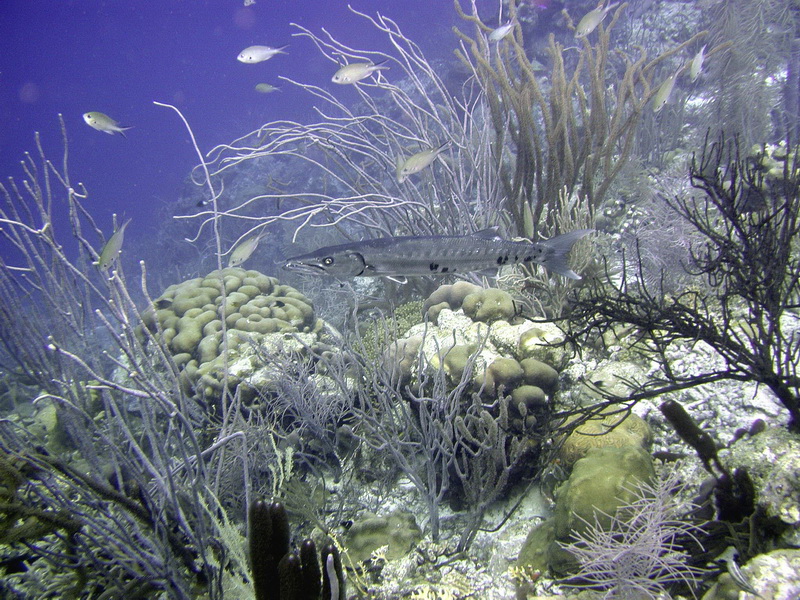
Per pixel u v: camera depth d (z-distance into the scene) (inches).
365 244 156.2
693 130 395.5
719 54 388.8
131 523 126.4
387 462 175.9
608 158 266.2
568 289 220.1
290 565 75.9
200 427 187.8
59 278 169.0
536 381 157.8
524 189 278.7
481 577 130.6
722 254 121.0
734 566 84.9
